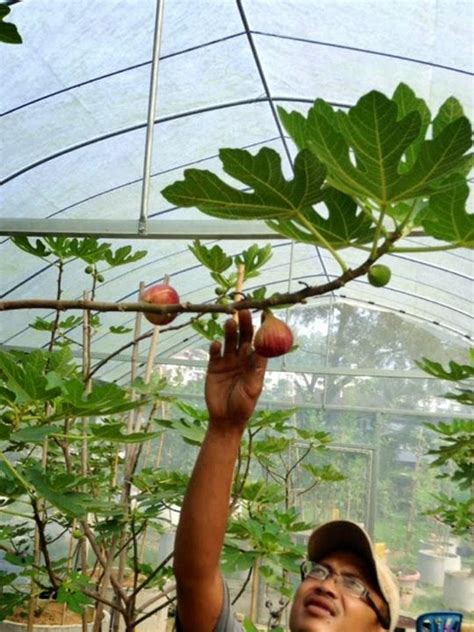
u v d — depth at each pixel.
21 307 1.69
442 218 1.58
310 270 12.37
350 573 2.45
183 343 13.38
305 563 2.64
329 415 13.41
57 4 5.13
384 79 6.63
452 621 8.60
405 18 5.65
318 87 6.91
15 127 6.34
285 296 1.59
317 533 2.58
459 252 9.53
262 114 7.31
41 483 2.55
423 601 12.57
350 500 13.00
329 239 1.76
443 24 5.59
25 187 7.22
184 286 11.66
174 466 13.26
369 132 1.43
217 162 7.98
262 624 12.08
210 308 1.60
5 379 2.62
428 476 12.85
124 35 5.61
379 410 13.16
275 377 13.81
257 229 4.63
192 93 6.65
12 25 1.68
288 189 1.57
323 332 13.82
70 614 7.07
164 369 13.56
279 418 4.57
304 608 2.41
